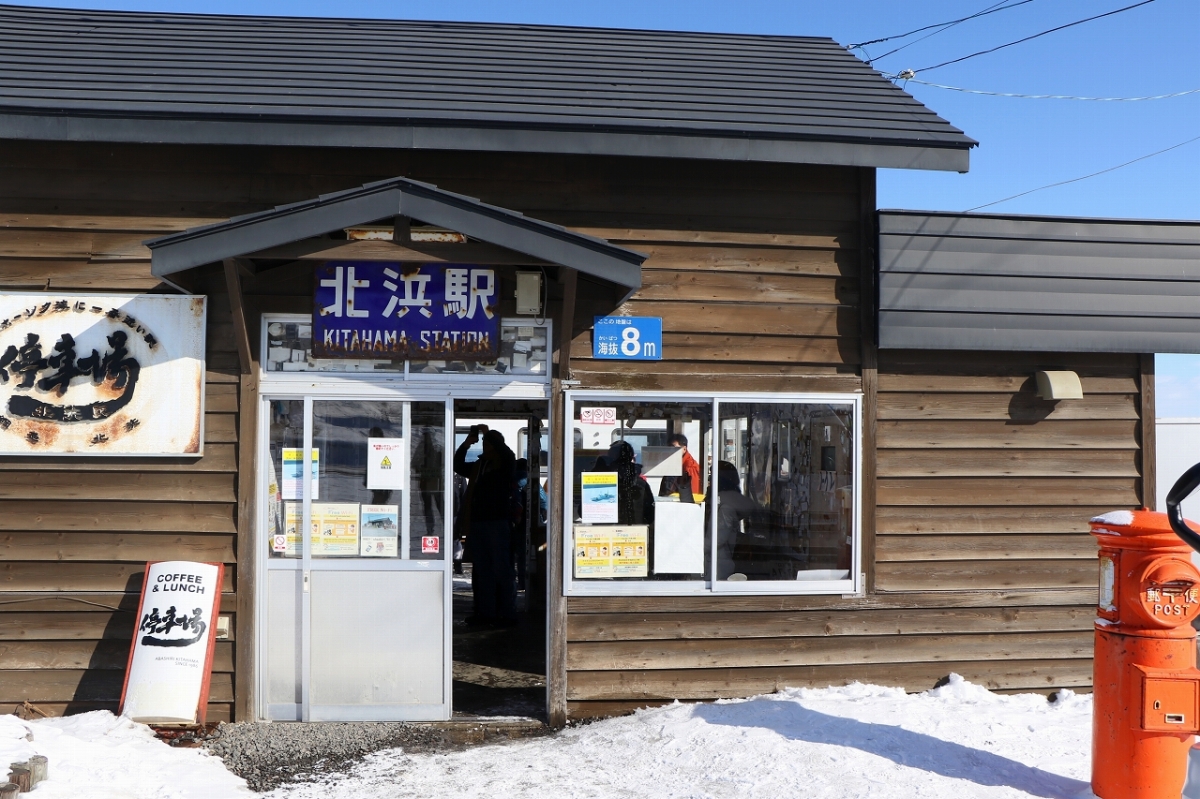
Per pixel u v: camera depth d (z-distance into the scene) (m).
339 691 5.97
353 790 4.84
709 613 6.22
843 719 5.59
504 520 8.95
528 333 6.15
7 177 5.98
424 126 5.73
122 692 5.62
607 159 6.30
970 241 6.37
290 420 6.05
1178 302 6.53
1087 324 6.44
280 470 6.04
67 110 5.52
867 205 6.46
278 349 6.04
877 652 6.37
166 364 5.94
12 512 5.87
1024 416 6.59
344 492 6.04
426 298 6.02
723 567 6.27
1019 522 6.55
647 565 6.20
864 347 6.41
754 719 5.66
